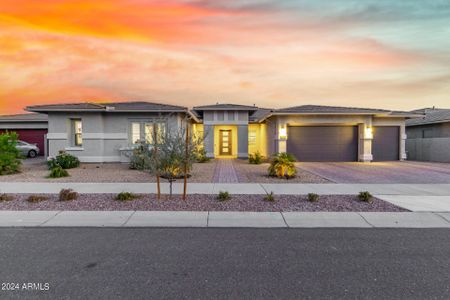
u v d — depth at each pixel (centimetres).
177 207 684
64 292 309
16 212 641
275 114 1745
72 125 1723
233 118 2127
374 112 1741
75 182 1049
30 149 2330
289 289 316
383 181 1074
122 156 1698
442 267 375
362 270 365
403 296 302
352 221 588
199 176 1191
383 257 408
